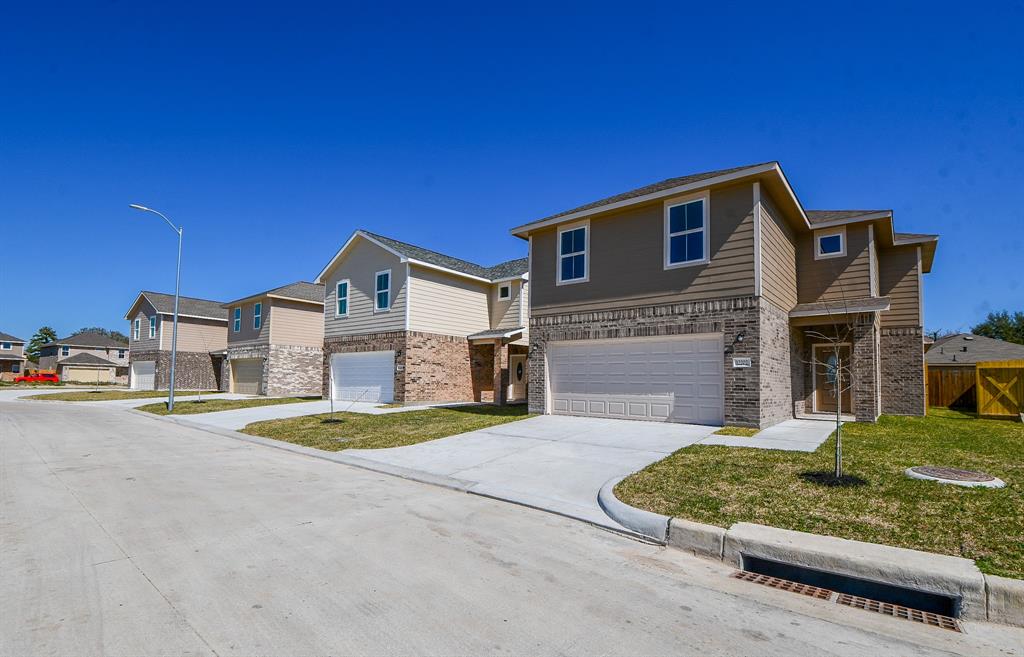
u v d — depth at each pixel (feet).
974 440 33.32
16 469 29.07
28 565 14.70
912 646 11.39
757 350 37.86
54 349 194.29
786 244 46.80
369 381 71.56
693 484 22.50
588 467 27.94
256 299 93.20
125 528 18.15
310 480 26.86
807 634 11.73
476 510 21.40
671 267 42.22
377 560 15.46
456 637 11.09
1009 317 148.36
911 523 17.12
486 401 76.38
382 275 70.38
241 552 15.92
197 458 33.58
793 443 31.89
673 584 14.39
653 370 43.14
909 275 53.31
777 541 15.72
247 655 10.21
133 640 10.68
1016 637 11.94
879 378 52.06
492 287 79.00
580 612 12.46
